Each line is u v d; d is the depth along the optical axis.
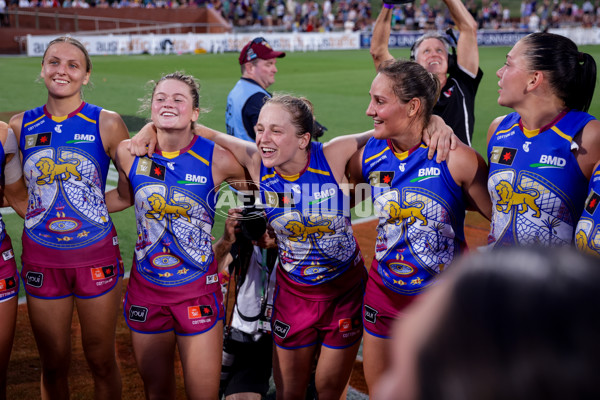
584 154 2.12
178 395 3.08
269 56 3.93
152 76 16.86
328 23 34.06
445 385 0.44
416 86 2.28
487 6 35.34
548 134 2.17
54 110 2.70
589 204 1.99
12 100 12.44
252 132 3.89
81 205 2.68
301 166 2.51
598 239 1.92
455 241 2.47
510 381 0.42
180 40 26.14
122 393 3.06
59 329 2.74
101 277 2.72
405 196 2.39
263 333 2.88
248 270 2.87
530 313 0.42
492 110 11.83
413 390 0.45
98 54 24.98
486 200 2.44
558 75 2.08
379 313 2.47
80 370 3.27
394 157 2.43
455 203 2.40
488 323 0.43
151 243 2.56
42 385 2.86
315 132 3.49
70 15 28.81
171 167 2.54
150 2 32.28
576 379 0.41
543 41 2.11
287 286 2.62
